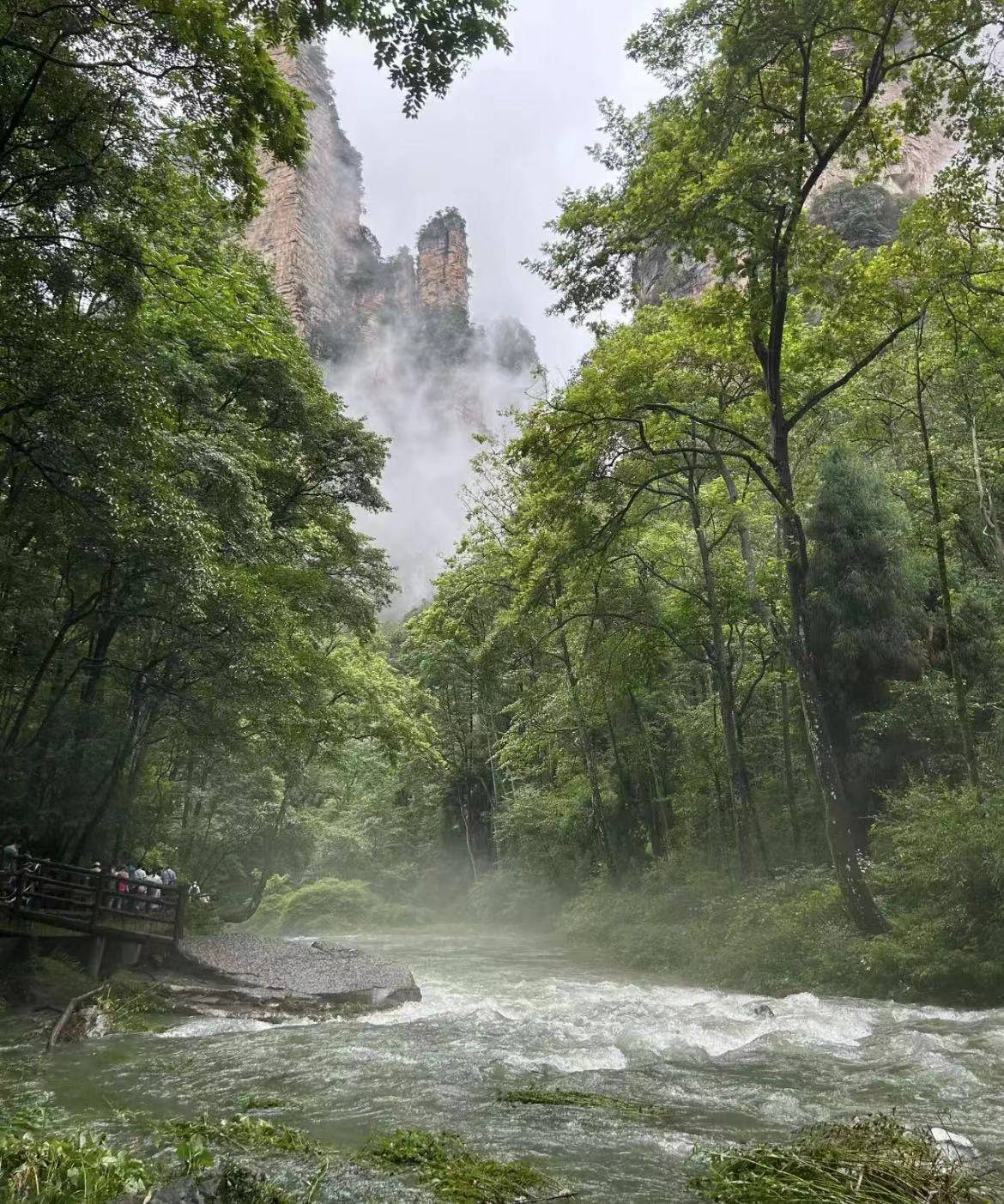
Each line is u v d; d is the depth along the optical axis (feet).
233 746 75.05
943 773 71.56
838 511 81.87
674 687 115.14
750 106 57.98
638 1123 24.02
